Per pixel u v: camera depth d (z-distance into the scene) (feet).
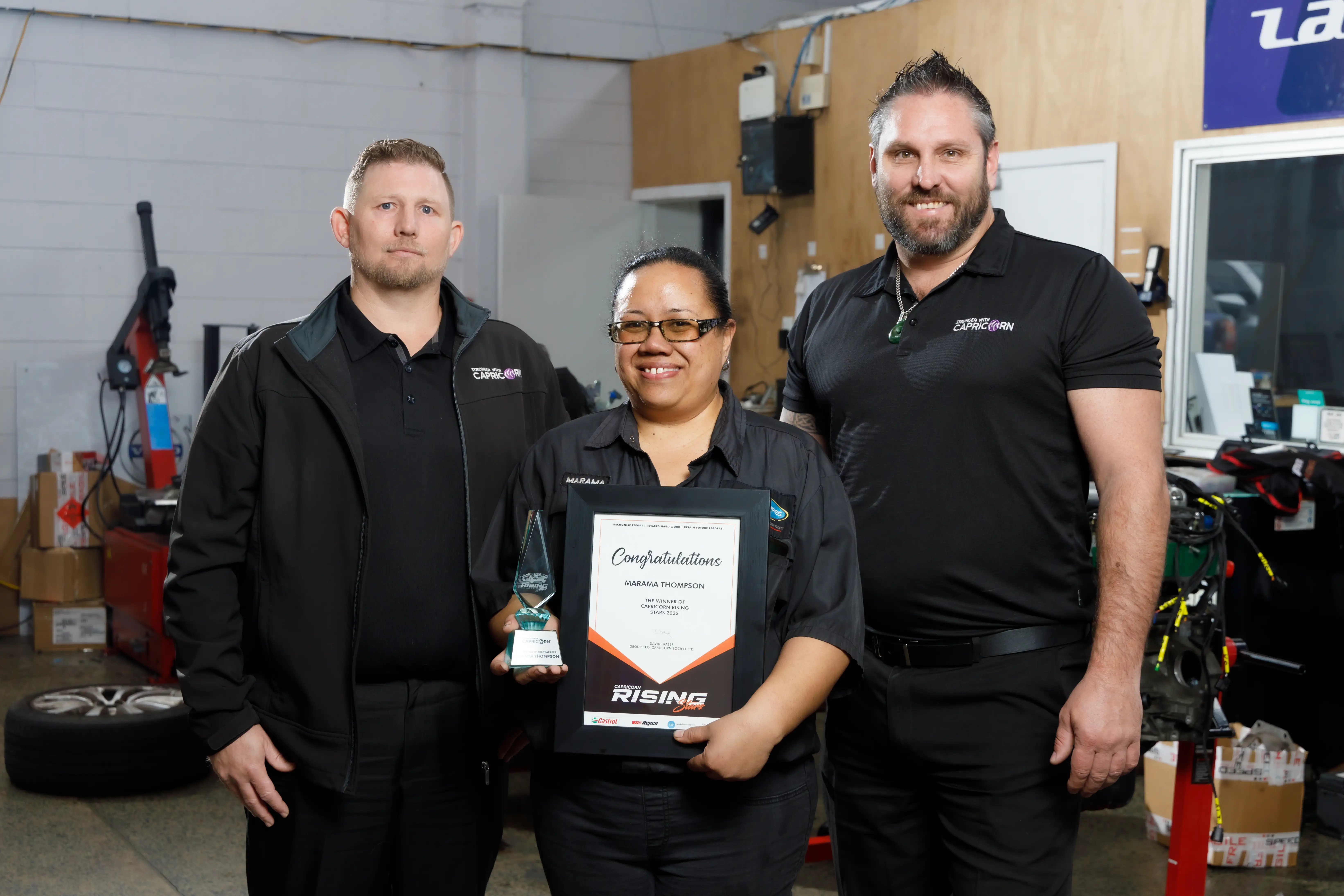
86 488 19.11
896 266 6.79
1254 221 15.08
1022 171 17.38
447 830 6.82
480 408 6.95
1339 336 14.38
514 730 6.59
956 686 6.38
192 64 20.83
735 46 22.15
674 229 24.93
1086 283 6.26
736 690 5.20
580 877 5.43
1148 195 15.80
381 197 6.68
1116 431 6.08
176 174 20.85
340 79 22.15
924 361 6.43
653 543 5.30
